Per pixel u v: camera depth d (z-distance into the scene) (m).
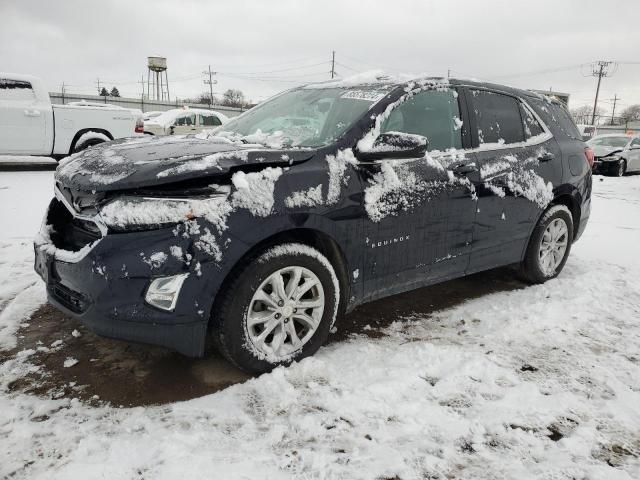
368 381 2.64
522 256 4.16
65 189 2.72
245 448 2.11
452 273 3.57
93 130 10.73
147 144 3.06
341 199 2.80
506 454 2.15
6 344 2.96
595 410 2.48
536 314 3.63
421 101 3.39
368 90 3.37
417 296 4.06
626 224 7.45
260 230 2.52
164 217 2.34
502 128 3.94
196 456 2.03
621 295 4.11
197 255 2.37
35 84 10.14
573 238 4.70
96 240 2.43
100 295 2.34
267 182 2.57
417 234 3.21
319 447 2.14
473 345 3.17
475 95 3.79
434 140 3.41
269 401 2.45
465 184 3.44
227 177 2.54
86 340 3.04
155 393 2.52
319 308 2.83
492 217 3.70
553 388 2.68
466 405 2.48
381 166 3.02
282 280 2.67
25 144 10.10
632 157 16.30
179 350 2.47
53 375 2.65
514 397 2.55
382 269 3.10
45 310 3.43
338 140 2.91
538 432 2.30
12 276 4.07
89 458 2.02
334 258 2.95
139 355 2.88
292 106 3.65
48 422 2.24
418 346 3.08
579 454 2.15
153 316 2.36
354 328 3.39
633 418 2.42
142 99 42.03
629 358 3.06
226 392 2.51
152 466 1.97
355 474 1.98
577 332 3.39
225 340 2.54
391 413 2.38
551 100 4.62
